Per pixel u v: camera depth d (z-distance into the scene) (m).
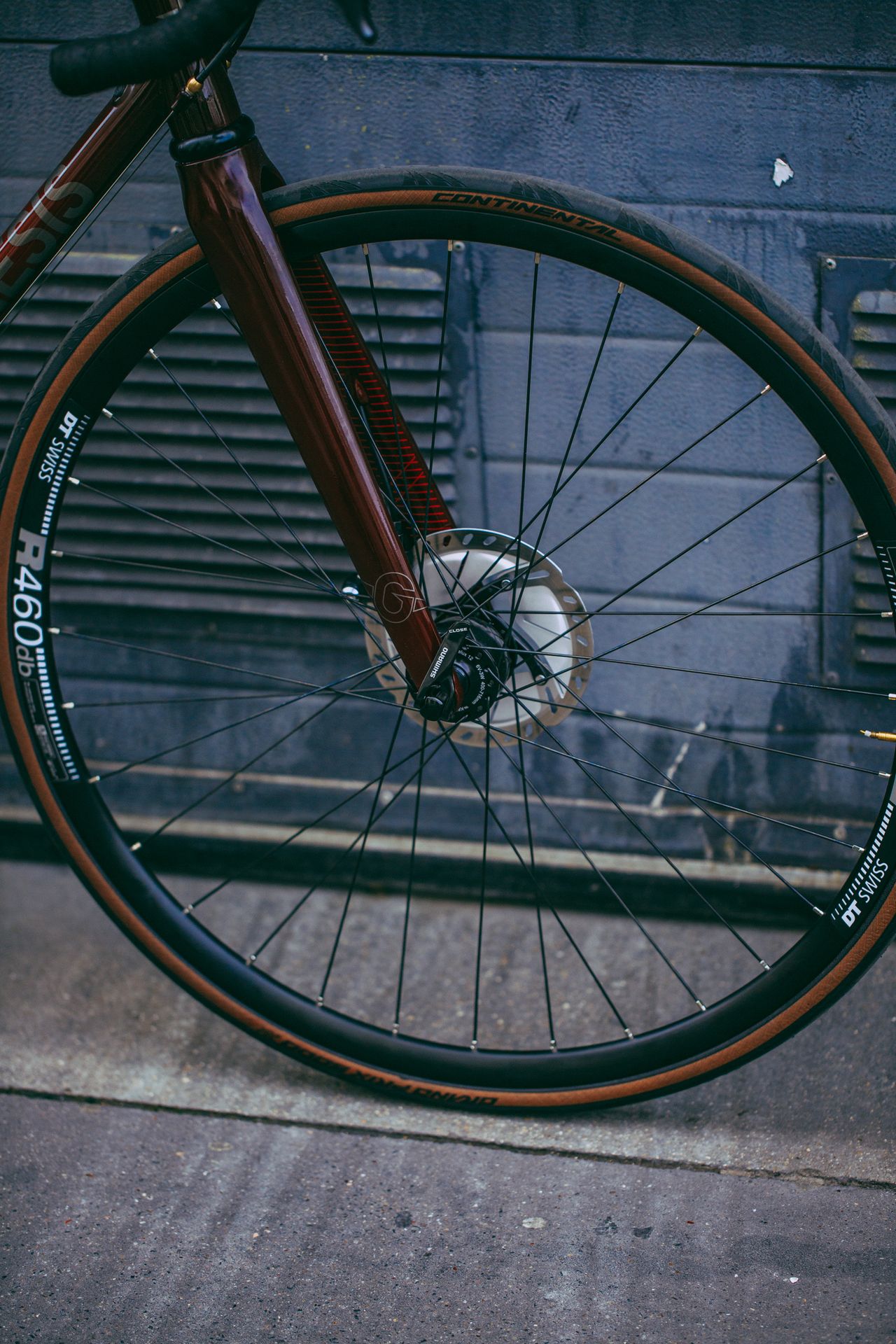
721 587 1.56
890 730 1.57
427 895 1.76
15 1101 1.43
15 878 1.80
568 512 1.56
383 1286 1.19
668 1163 1.33
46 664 1.33
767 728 1.60
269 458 1.57
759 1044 1.29
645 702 1.62
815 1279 1.17
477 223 1.13
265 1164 1.34
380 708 1.69
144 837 1.77
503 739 1.36
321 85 1.41
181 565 1.65
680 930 1.67
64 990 1.59
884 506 1.14
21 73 1.45
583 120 1.38
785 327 1.10
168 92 1.09
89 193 1.17
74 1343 1.13
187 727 1.75
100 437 1.59
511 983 1.59
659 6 1.32
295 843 1.75
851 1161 1.31
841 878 1.63
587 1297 1.17
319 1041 1.41
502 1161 1.34
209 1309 1.17
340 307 1.21
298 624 1.67
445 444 1.55
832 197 1.37
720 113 1.36
